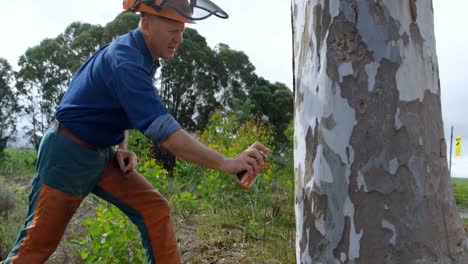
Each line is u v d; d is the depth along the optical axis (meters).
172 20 2.46
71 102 2.63
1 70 17.70
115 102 2.57
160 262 2.91
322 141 1.89
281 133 18.12
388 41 1.81
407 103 1.82
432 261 1.80
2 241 4.66
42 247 2.65
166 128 2.25
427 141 1.85
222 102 19.50
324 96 1.89
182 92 18.52
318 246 1.93
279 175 8.60
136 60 2.42
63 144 2.61
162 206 2.93
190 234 5.17
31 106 18.34
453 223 1.90
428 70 1.89
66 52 18.28
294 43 2.12
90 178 2.73
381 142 1.81
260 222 5.50
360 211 1.83
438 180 1.87
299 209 2.03
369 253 1.82
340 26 1.85
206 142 9.07
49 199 2.62
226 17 2.59
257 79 20.77
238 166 2.21
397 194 1.80
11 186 8.02
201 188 6.37
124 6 2.54
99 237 3.77
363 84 1.82
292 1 2.15
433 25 1.94
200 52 18.58
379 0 1.81
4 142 17.33
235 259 4.33
